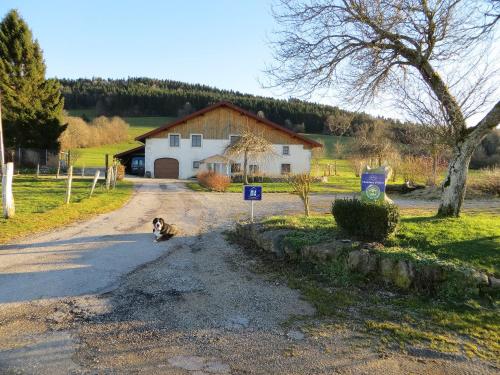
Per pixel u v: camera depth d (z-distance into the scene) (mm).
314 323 4902
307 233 7855
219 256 8047
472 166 43594
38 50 36500
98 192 19672
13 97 34938
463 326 4773
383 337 4531
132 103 98438
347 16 9672
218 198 19875
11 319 4836
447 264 5820
